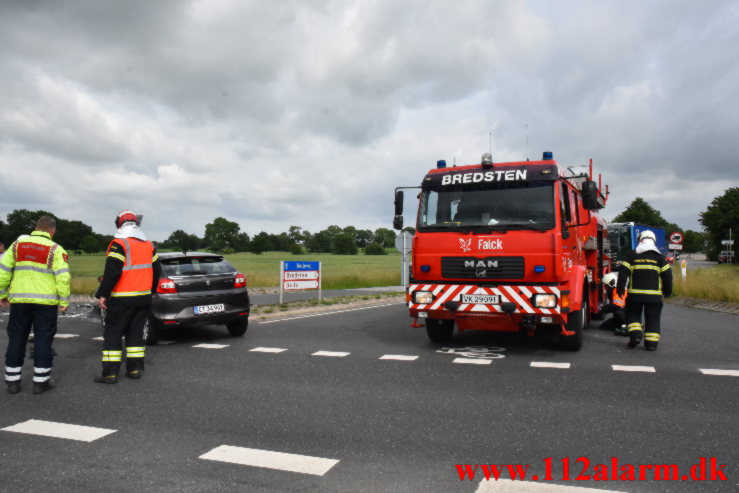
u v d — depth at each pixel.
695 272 27.69
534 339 10.25
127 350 7.08
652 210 83.00
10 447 4.45
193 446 4.45
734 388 6.29
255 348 9.32
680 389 6.25
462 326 8.85
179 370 7.54
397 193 9.47
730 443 4.44
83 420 5.20
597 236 11.22
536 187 8.45
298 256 123.69
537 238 8.18
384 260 98.88
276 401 5.85
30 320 6.41
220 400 5.91
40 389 6.29
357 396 6.04
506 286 8.33
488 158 8.83
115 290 6.89
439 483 3.68
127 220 7.17
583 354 8.60
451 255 8.64
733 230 79.00
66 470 3.95
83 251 124.19
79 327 12.40
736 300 16.56
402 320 13.45
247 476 3.82
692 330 11.32
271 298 21.55
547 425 4.94
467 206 8.75
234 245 145.12
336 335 10.87
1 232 103.94
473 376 7.03
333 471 3.90
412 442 4.51
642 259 8.95
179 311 9.71
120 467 4.01
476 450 4.31
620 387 6.36
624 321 10.80
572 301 8.51
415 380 6.82
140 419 5.22
